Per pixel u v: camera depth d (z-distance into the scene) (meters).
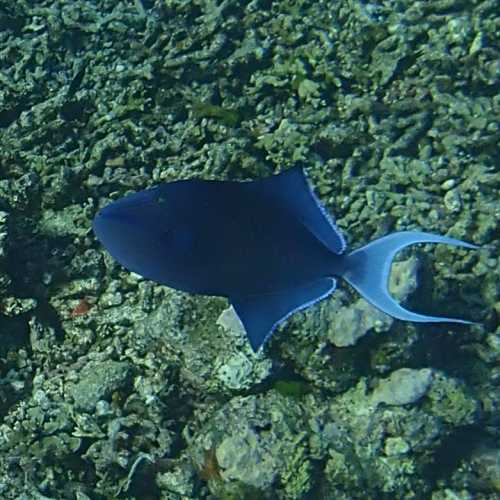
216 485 0.98
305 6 1.46
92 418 1.05
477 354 1.11
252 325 0.51
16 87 1.31
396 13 1.40
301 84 1.34
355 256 0.50
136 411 1.06
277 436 0.97
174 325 1.03
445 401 1.01
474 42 1.35
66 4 1.48
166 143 1.27
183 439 1.06
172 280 0.51
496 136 1.25
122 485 1.03
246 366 0.99
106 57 1.39
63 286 1.16
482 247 1.15
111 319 1.13
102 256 1.18
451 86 1.34
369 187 1.21
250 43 1.40
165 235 0.49
